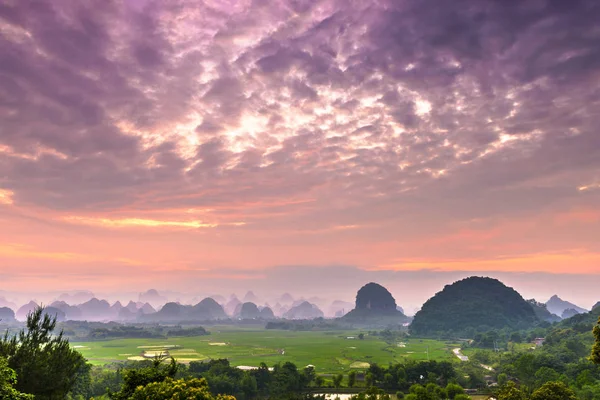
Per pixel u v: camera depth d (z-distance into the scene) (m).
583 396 85.06
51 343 44.31
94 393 99.19
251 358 188.12
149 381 41.38
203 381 40.47
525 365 117.62
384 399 93.38
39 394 40.28
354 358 186.12
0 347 41.66
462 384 119.38
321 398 106.94
